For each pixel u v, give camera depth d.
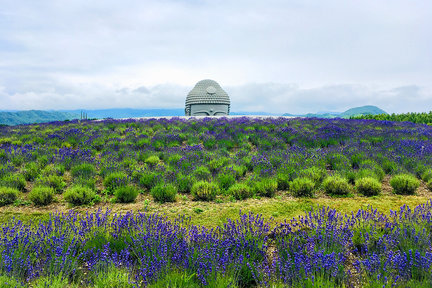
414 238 4.57
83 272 4.30
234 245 4.63
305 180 8.41
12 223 5.67
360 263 3.94
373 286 3.54
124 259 4.30
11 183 8.66
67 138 15.97
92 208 7.43
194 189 8.23
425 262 3.80
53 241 4.61
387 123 22.75
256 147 14.94
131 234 5.08
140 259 4.34
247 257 4.44
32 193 7.78
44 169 10.26
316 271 3.88
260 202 7.65
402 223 5.08
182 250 4.43
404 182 8.19
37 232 4.88
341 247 4.54
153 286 3.60
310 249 4.33
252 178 9.27
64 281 3.77
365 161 10.53
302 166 10.34
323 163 10.80
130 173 10.06
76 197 7.76
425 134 16.56
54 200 8.09
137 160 12.14
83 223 5.36
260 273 3.96
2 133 18.33
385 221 5.43
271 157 11.43
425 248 4.37
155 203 7.81
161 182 8.87
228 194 8.38
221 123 21.75
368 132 17.30
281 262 4.14
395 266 3.88
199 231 5.30
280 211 6.83
